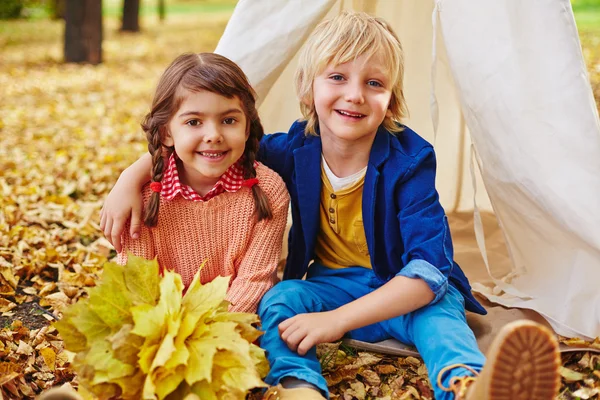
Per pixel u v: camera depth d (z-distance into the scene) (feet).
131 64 35.78
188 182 7.25
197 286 6.29
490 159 7.95
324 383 6.24
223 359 5.76
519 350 4.86
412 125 10.73
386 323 7.41
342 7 9.39
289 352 6.52
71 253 10.94
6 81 28.91
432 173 7.32
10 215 12.29
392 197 7.23
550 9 7.33
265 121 9.52
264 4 8.30
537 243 8.27
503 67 7.45
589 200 7.30
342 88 6.95
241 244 7.30
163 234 7.26
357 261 7.75
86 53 34.24
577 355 7.32
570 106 7.32
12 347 7.72
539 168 7.43
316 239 7.99
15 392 6.80
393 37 7.18
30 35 47.11
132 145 19.15
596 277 7.72
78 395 5.70
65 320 5.91
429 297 6.73
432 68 7.82
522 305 8.09
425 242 6.93
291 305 6.98
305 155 7.51
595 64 26.89
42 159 16.99
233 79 6.76
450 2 7.61
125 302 5.99
